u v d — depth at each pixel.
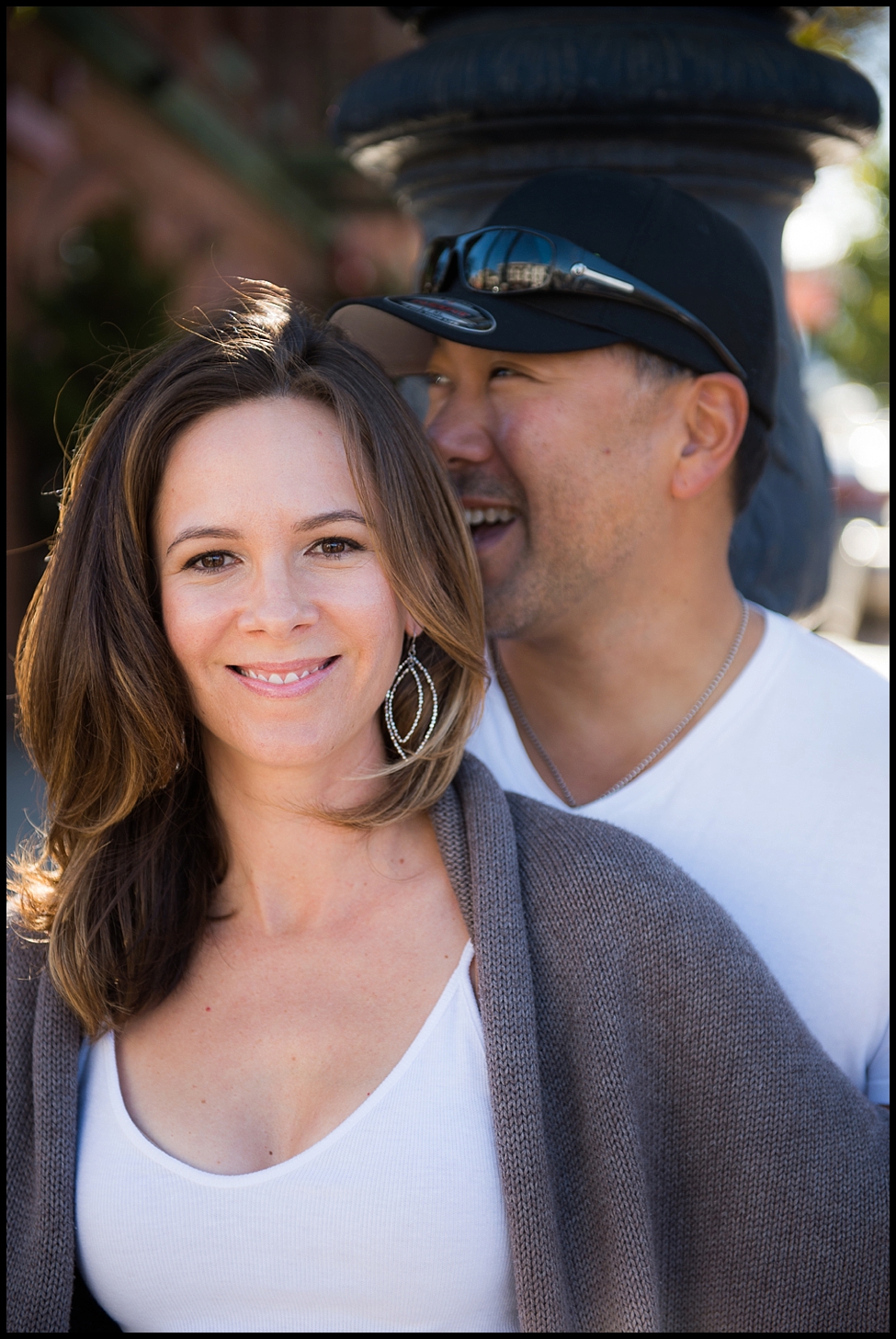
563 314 1.60
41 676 1.45
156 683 1.38
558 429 1.63
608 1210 1.35
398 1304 1.33
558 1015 1.38
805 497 2.04
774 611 2.05
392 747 1.48
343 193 12.89
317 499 1.30
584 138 1.80
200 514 1.30
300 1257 1.32
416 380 2.02
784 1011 1.40
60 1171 1.39
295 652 1.30
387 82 1.85
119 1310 1.41
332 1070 1.37
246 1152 1.36
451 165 1.90
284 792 1.41
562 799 1.76
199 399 1.32
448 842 1.45
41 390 6.70
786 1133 1.36
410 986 1.40
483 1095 1.35
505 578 1.71
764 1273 1.38
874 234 8.38
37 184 7.38
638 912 1.38
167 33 9.57
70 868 1.45
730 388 1.66
